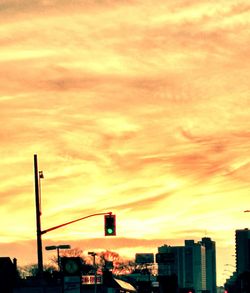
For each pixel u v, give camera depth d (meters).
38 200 44.69
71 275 46.59
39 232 44.28
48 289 80.25
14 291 81.50
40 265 44.09
